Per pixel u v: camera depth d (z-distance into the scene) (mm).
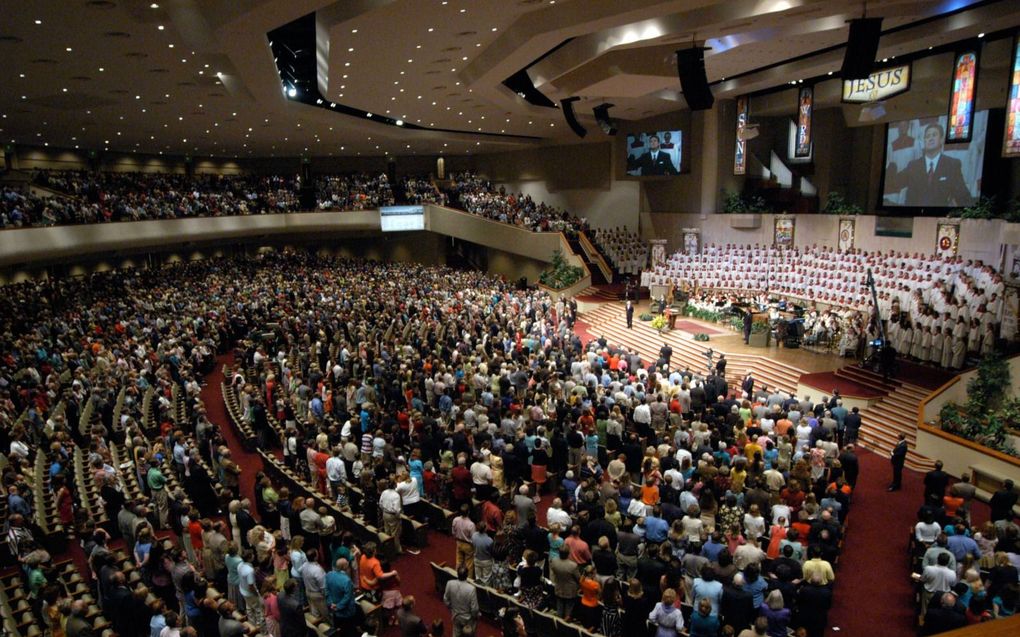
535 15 17828
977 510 13867
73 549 12695
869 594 10914
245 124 32031
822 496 12359
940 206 26484
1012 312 18859
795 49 22859
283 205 44656
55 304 29031
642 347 26719
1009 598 8133
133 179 38875
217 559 10180
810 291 26109
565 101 27156
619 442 14766
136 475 14734
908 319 21125
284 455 15648
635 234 41125
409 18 16500
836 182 31766
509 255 46719
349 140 41000
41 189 31703
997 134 24109
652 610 8641
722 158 34062
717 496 11711
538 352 21406
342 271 40219
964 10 20000
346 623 8891
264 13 14078
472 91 26484
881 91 25125
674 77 23047
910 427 17156
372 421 16109
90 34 15750
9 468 13102
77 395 18031
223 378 23422
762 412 15367
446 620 10133
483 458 12938
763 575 9461
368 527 11906
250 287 33969
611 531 10016
